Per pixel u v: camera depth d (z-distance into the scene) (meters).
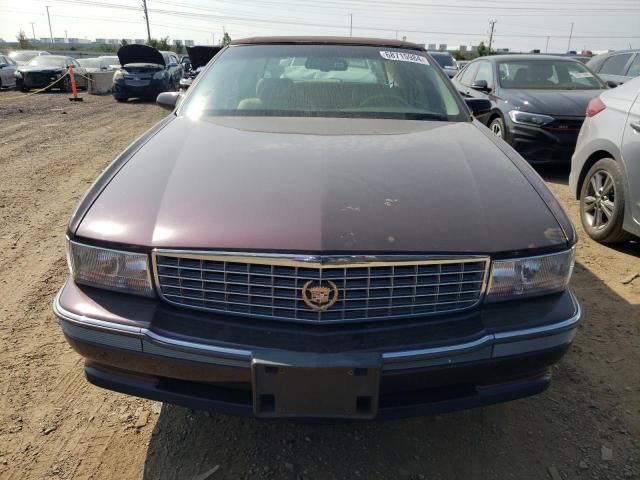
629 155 3.60
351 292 1.64
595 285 3.35
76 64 19.44
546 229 1.78
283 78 2.98
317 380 1.57
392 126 2.60
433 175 1.99
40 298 3.10
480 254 1.67
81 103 14.64
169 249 1.66
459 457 2.01
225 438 2.09
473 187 1.92
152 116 11.81
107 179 2.00
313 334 1.63
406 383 1.64
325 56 3.13
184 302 1.70
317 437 2.10
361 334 1.64
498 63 7.03
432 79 3.10
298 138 2.34
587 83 6.77
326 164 2.03
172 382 1.75
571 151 5.81
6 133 8.85
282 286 1.63
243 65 3.08
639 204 3.51
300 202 1.76
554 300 1.78
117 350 1.69
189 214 1.74
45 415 2.17
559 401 2.29
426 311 1.69
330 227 1.66
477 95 6.96
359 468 1.96
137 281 1.71
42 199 5.02
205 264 1.65
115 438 2.07
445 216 1.75
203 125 2.54
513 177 2.03
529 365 1.74
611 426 2.15
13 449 1.99
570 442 2.07
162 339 1.63
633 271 3.55
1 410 2.18
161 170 2.01
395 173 1.98
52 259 3.65
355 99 2.87
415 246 1.64
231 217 1.71
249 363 1.59
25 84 18.06
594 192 4.07
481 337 1.65
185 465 1.95
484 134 2.58
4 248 3.82
